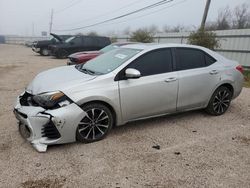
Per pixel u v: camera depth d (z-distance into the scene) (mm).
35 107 3467
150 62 4219
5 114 4961
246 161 3479
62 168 3137
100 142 3863
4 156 3350
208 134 4332
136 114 4160
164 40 20219
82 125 3695
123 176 3027
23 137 3857
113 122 4082
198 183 2951
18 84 8125
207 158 3518
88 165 3225
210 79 4844
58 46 17922
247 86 9188
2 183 2811
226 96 5270
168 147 3799
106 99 3744
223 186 2916
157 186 2869
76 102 3518
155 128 4496
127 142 3904
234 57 14820
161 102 4328
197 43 14750
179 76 4438
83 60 9727
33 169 3090
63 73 4223
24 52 25203
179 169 3219
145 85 4074
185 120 4949
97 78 3771
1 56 19562
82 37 18625
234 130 4547
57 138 3490
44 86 3670
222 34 15258
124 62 4031
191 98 4688
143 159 3422
